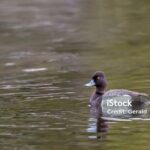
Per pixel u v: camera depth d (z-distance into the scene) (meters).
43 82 27.48
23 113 21.70
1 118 21.20
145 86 25.55
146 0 53.31
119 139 18.61
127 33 40.78
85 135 19.09
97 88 23.31
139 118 20.77
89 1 55.91
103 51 35.44
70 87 25.98
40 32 43.75
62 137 18.98
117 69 29.94
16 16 51.38
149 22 44.22
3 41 40.94
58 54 35.34
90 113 21.44
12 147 18.23
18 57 35.09
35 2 58.66
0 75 29.94
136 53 34.31
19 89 26.00
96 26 44.44
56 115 21.25
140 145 18.00
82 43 38.53
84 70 30.20
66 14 51.06
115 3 53.38
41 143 18.48
